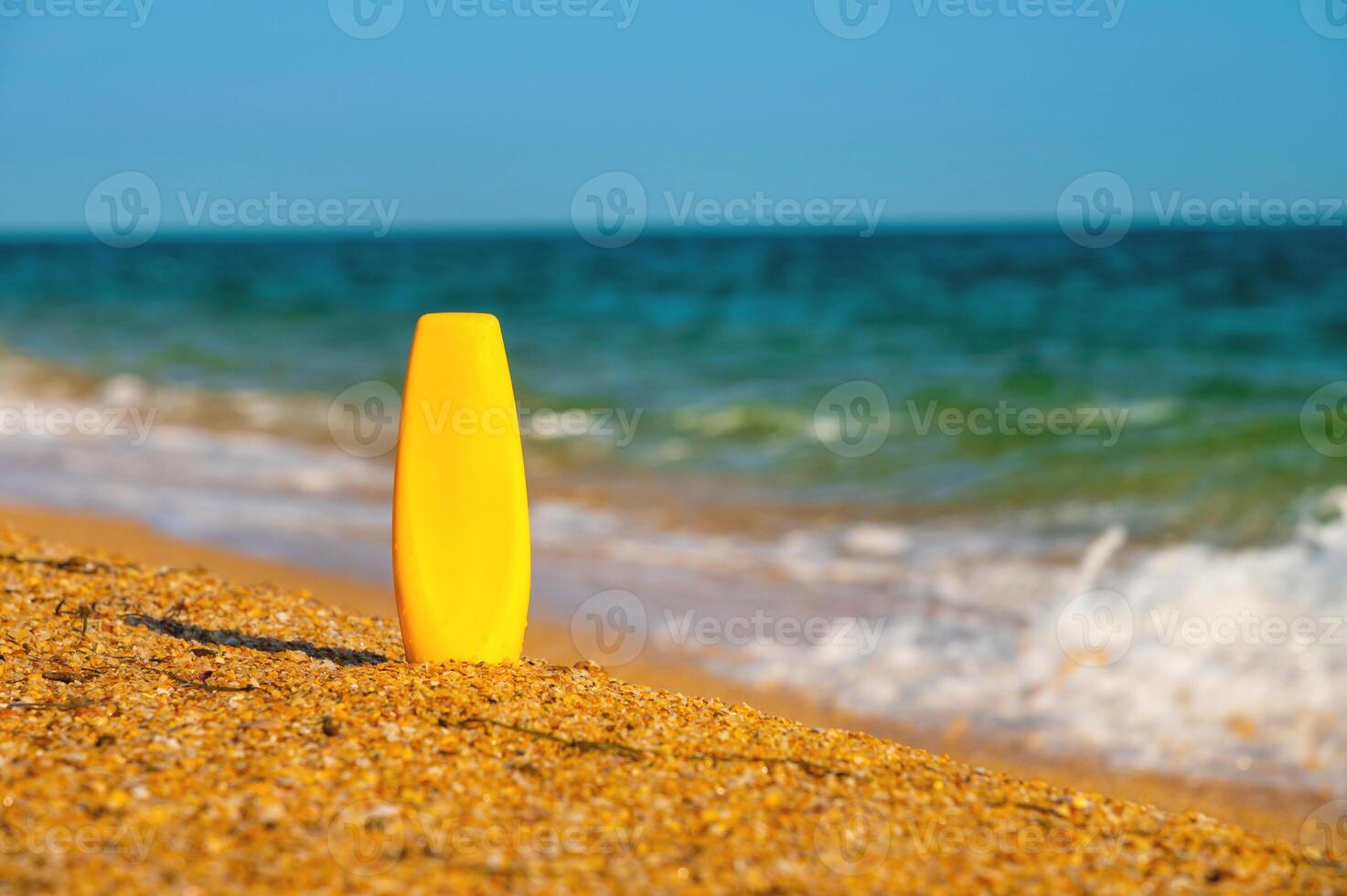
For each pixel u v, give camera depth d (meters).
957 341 20.11
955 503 9.93
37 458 12.41
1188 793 4.98
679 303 28.81
